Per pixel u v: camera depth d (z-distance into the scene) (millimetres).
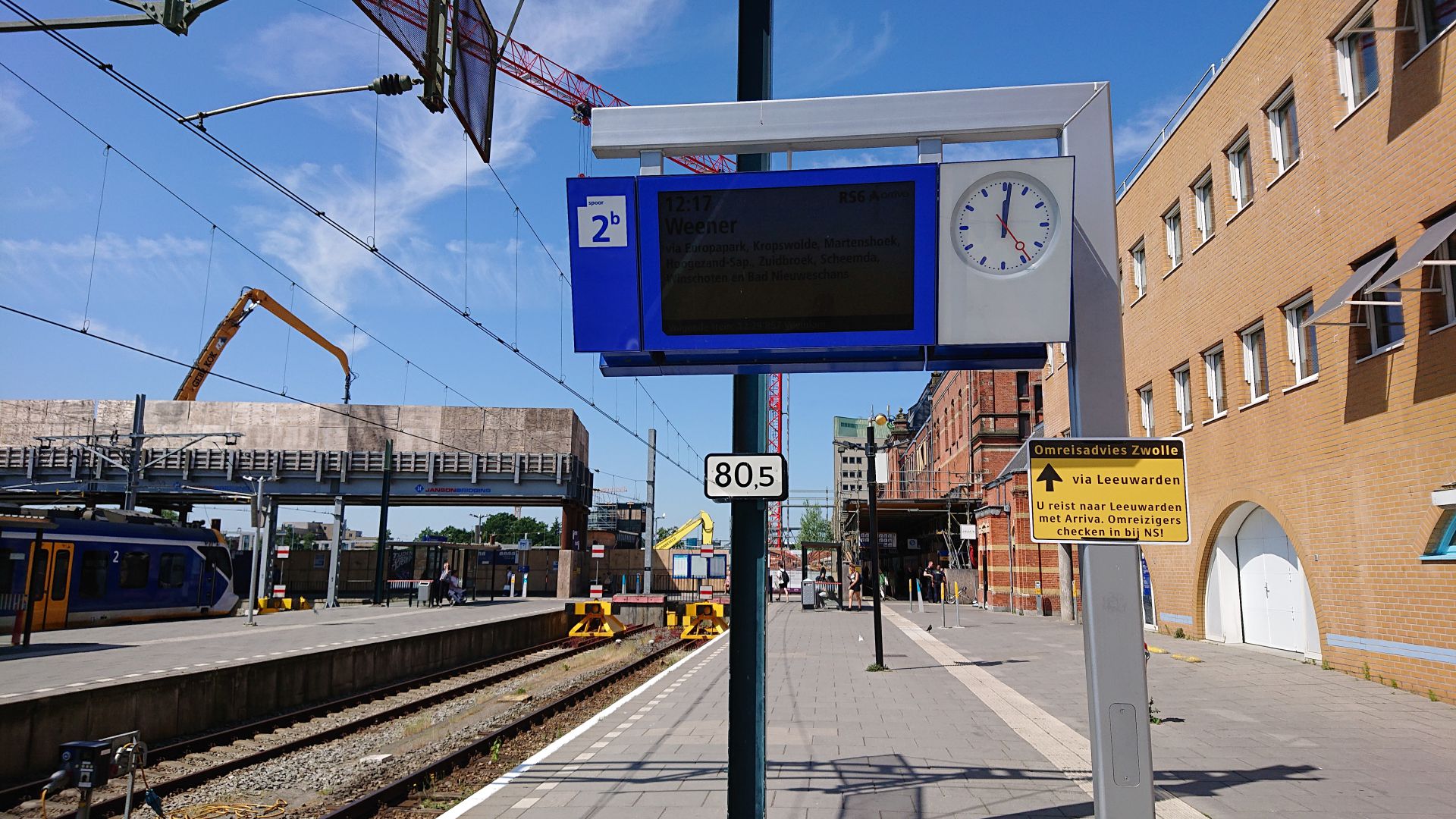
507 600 49031
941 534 44312
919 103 6270
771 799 6949
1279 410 14883
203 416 59250
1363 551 12430
